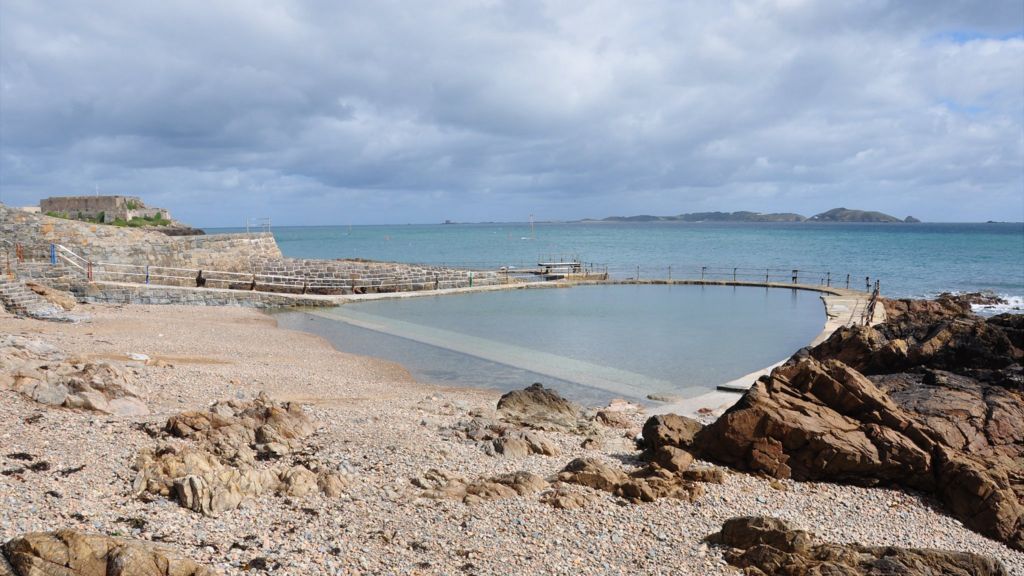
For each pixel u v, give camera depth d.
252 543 8.52
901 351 19.61
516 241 176.75
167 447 10.84
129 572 6.70
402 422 15.73
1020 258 98.19
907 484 13.48
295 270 48.00
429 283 51.09
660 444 14.62
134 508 8.88
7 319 26.47
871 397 14.41
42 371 14.39
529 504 11.16
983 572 9.27
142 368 17.92
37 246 38.06
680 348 28.66
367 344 29.59
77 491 9.05
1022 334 18.16
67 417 12.29
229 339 28.08
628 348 28.62
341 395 19.42
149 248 41.75
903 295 55.53
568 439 15.82
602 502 11.55
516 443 14.21
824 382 14.75
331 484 10.78
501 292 51.25
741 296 48.78
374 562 8.55
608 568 9.21
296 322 35.72
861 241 160.00
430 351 28.08
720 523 11.14
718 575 9.20
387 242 181.50
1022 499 12.84
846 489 13.33
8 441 10.51
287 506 9.95
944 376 17.42
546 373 24.11
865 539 11.23
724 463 14.16
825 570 8.91
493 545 9.52
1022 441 14.58
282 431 13.19
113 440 11.32
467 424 15.91
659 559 9.62
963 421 14.87
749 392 14.57
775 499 12.53
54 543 6.81
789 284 54.53
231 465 11.13
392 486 11.30
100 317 30.30
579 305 43.41
